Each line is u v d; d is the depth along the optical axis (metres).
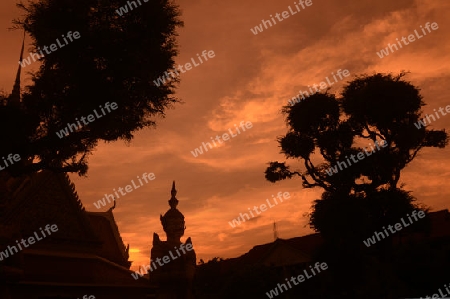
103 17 15.35
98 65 15.14
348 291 29.81
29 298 26.34
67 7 14.75
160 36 16.09
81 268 29.19
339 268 29.62
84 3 14.95
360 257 29.00
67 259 28.73
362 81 33.28
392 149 31.67
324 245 30.64
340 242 29.38
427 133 31.72
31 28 15.10
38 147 14.94
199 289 46.69
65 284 27.61
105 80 15.02
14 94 16.06
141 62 15.26
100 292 29.66
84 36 14.69
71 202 30.45
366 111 30.81
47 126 15.34
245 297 35.22
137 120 16.55
